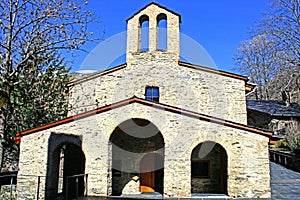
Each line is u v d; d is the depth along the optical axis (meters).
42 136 15.87
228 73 19.05
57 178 15.84
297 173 19.75
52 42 10.76
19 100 12.59
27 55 10.49
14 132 16.44
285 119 28.95
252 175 14.56
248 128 14.88
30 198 15.25
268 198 14.05
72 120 15.91
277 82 41.00
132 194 16.89
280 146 24.86
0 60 10.09
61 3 10.94
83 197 14.78
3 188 16.36
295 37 30.78
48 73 14.83
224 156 16.09
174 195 14.69
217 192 16.95
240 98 18.89
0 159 9.52
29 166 15.62
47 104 14.09
